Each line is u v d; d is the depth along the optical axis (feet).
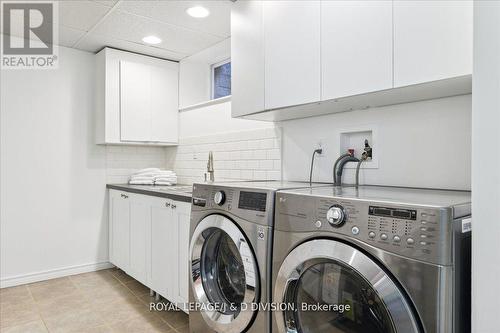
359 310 3.59
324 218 3.81
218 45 10.42
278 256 4.42
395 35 4.34
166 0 7.64
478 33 2.54
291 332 4.28
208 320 5.71
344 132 6.54
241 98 6.91
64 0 7.64
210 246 6.07
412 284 3.01
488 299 2.46
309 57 5.47
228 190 5.40
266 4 6.29
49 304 8.56
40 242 10.28
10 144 9.78
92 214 11.25
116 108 10.66
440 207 2.90
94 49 10.87
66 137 10.73
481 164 2.51
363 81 4.70
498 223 2.41
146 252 9.02
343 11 4.95
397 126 5.71
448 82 4.09
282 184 6.19
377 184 5.98
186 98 12.06
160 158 12.75
